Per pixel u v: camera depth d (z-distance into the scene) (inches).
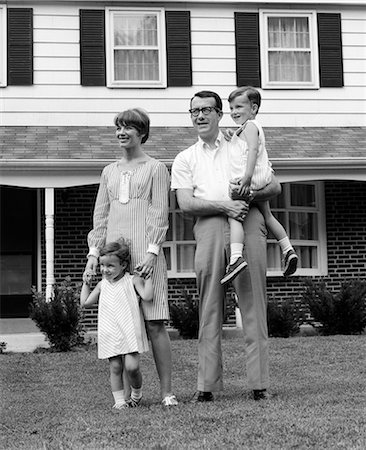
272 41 605.0
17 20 577.6
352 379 313.7
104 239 262.1
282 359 378.0
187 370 355.9
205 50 593.9
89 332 538.6
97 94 580.4
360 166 534.0
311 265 579.8
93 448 190.4
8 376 345.1
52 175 505.4
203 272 253.4
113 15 587.8
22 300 605.9
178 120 585.9
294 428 202.7
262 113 595.5
